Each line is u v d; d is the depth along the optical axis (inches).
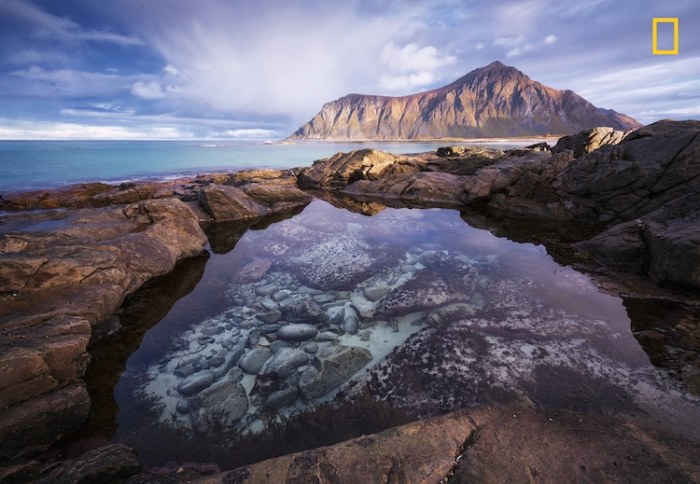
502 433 174.4
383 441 165.2
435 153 1445.6
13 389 195.6
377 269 467.8
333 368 260.5
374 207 895.7
